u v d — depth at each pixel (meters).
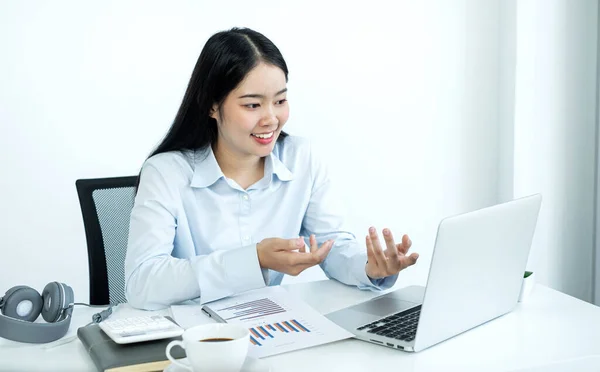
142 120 2.91
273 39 3.01
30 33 2.74
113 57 2.84
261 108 1.61
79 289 2.91
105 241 1.98
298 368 1.12
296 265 1.43
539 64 3.20
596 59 3.21
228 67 1.57
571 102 3.24
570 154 3.27
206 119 1.70
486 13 3.28
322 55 3.08
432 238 3.36
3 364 1.17
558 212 3.28
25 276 2.82
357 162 3.20
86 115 2.83
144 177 1.69
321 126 3.12
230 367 1.02
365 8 3.11
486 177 3.39
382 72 3.17
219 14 2.95
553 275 3.30
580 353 1.18
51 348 1.25
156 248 1.58
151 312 1.48
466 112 3.32
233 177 1.77
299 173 1.86
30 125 2.77
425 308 1.17
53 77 2.78
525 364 1.13
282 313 1.38
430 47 3.23
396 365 1.13
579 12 3.20
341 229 1.85
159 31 2.89
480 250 1.25
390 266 1.51
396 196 3.27
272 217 1.80
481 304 1.31
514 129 3.23
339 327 1.29
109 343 1.20
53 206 2.83
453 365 1.13
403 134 3.24
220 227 1.74
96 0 2.79
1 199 2.76
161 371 1.10
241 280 1.45
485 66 3.31
